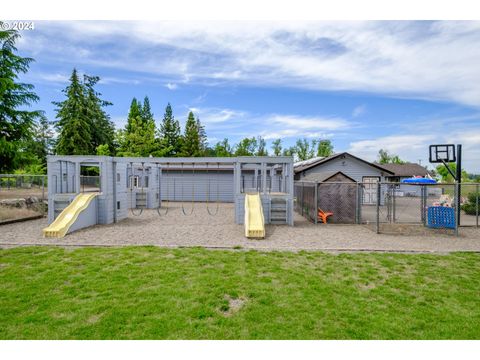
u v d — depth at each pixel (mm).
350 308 3832
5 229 9820
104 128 38375
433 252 6812
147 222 11695
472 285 4688
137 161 11297
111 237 8492
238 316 3592
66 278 4836
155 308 3742
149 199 17109
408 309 3820
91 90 37406
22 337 3125
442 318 3596
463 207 15539
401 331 3312
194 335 3191
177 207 18016
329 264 5781
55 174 11047
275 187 17250
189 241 7973
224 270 5301
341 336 3207
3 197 13500
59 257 6125
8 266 5488
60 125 31422
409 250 6941
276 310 3740
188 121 49406
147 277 4891
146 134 33344
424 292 4391
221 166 22266
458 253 6688
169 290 4336
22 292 4242
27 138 18234
